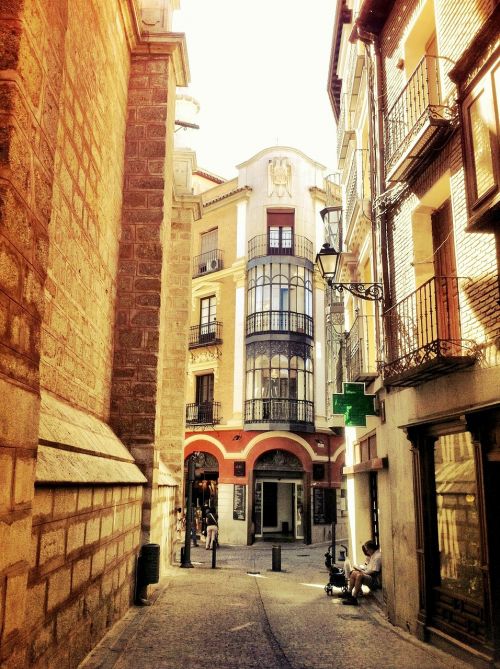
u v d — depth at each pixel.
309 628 8.36
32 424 3.76
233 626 7.79
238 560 20.02
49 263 5.93
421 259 9.18
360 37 11.46
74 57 6.70
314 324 30.45
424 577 8.02
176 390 17.97
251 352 29.41
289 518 29.61
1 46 3.41
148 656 6.06
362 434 13.15
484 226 6.50
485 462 6.57
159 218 10.32
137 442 9.70
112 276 9.65
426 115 8.45
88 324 7.91
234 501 28.56
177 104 21.05
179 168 18.30
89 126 7.58
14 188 3.36
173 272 17.97
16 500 3.48
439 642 7.39
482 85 6.53
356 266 14.70
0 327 3.22
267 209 30.84
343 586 11.98
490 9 7.11
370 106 11.61
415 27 9.62
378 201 10.55
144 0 11.12
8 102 3.34
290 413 28.56
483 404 6.66
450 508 7.68
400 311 9.70
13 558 3.44
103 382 9.17
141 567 8.82
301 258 30.11
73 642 5.21
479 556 6.76
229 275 31.23
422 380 8.06
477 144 6.69
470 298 7.20
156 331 9.99
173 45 10.81
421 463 8.34
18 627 3.51
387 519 10.10
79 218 7.18
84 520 5.55
